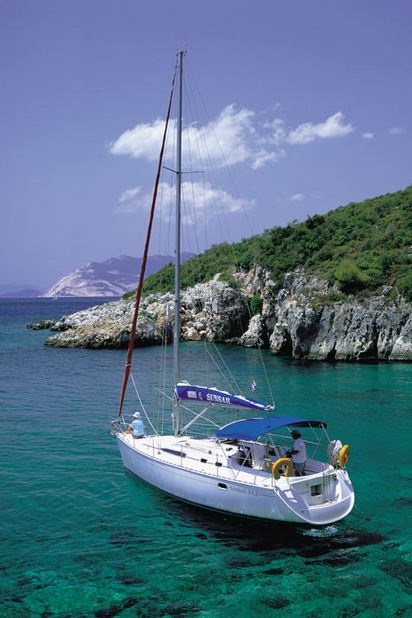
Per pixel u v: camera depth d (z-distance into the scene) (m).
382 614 11.77
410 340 51.75
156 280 101.44
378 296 54.16
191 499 17.14
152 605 12.15
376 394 36.28
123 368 48.38
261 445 17.38
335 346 53.75
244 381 41.81
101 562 14.03
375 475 20.69
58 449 23.83
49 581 13.11
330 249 65.69
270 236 76.00
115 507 17.52
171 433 26.61
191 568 13.74
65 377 43.47
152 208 21.69
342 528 15.90
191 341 74.25
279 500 14.73
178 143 19.89
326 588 12.80
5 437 25.67
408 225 66.88
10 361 52.94
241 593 12.62
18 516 16.80
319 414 30.66
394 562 14.04
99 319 80.06
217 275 84.19
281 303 60.84
